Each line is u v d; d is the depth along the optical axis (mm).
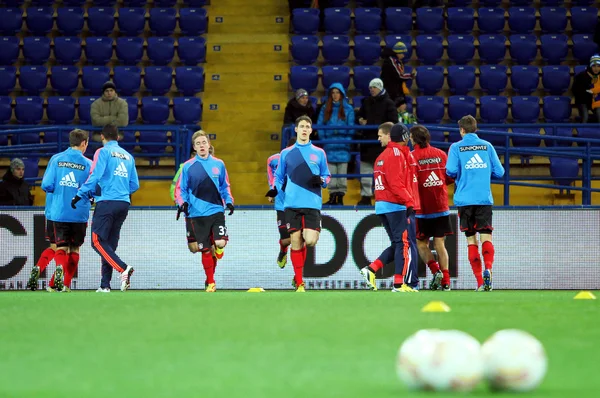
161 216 45500
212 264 38031
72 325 17891
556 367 12211
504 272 45281
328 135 50594
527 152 47000
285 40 67000
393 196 33938
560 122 61406
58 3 71062
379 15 68062
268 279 45250
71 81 64312
